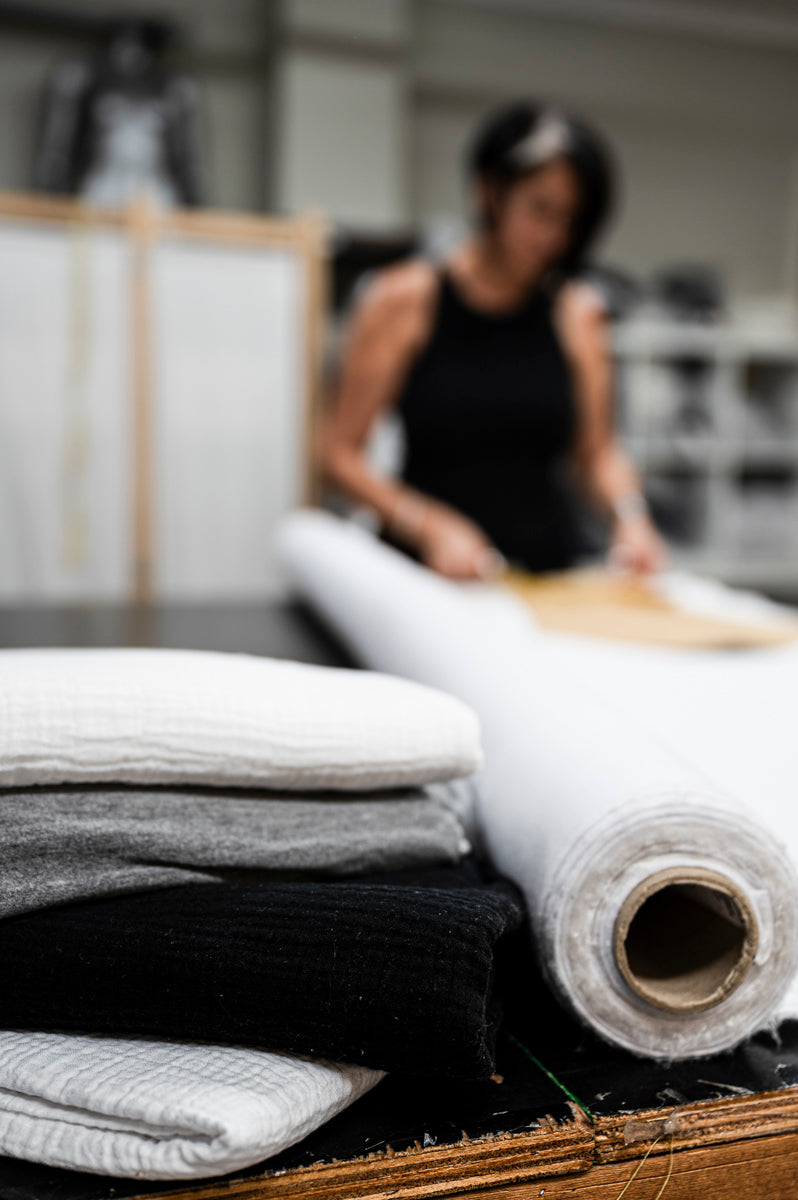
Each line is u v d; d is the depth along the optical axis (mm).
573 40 3896
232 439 2334
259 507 2373
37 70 3305
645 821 403
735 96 4105
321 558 1165
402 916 375
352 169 3533
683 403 3766
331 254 3158
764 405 3918
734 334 3688
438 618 782
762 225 4270
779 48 4121
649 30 3963
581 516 3158
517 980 486
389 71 3521
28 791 399
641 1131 378
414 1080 403
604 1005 412
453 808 503
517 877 452
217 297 2277
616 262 4164
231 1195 342
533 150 1415
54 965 372
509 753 515
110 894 393
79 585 2262
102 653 469
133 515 2270
